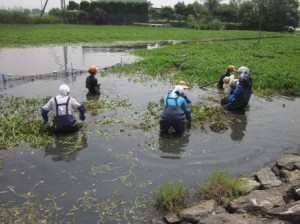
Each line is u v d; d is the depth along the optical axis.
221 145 8.84
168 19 80.50
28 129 9.46
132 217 5.83
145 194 6.52
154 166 7.64
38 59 25.14
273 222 5.27
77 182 6.94
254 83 15.46
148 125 9.99
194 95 13.88
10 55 26.97
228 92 13.86
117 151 8.40
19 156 8.09
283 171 7.02
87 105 11.77
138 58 25.69
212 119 10.71
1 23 60.12
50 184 6.86
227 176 6.70
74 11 73.06
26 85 15.47
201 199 6.34
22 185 6.81
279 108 12.28
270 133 9.75
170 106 9.41
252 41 40.50
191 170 7.47
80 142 8.84
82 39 41.12
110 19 74.94
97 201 6.28
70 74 18.08
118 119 10.59
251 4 71.94
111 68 19.89
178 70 19.72
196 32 57.00
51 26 60.97
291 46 33.66
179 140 9.11
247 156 8.22
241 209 5.78
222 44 35.19
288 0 68.56
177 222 5.64
